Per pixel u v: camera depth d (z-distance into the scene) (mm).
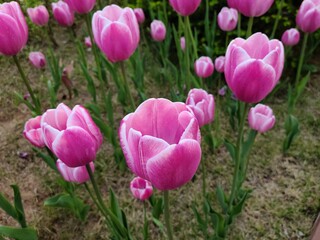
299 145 468
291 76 552
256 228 394
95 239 399
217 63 438
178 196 427
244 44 217
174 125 168
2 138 521
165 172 159
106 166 464
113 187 446
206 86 547
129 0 610
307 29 400
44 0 683
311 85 547
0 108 568
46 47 679
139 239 393
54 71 531
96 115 450
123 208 422
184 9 332
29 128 304
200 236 388
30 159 491
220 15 423
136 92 561
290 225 395
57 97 571
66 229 410
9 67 643
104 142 497
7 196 452
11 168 483
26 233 313
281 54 204
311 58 580
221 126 500
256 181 439
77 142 201
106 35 271
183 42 456
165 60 519
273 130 492
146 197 314
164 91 554
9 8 293
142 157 156
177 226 399
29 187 459
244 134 489
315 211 404
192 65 481
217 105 474
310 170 445
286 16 528
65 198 368
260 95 215
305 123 495
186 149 155
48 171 473
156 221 329
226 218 347
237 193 379
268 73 202
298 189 426
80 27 712
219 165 455
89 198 433
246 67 202
